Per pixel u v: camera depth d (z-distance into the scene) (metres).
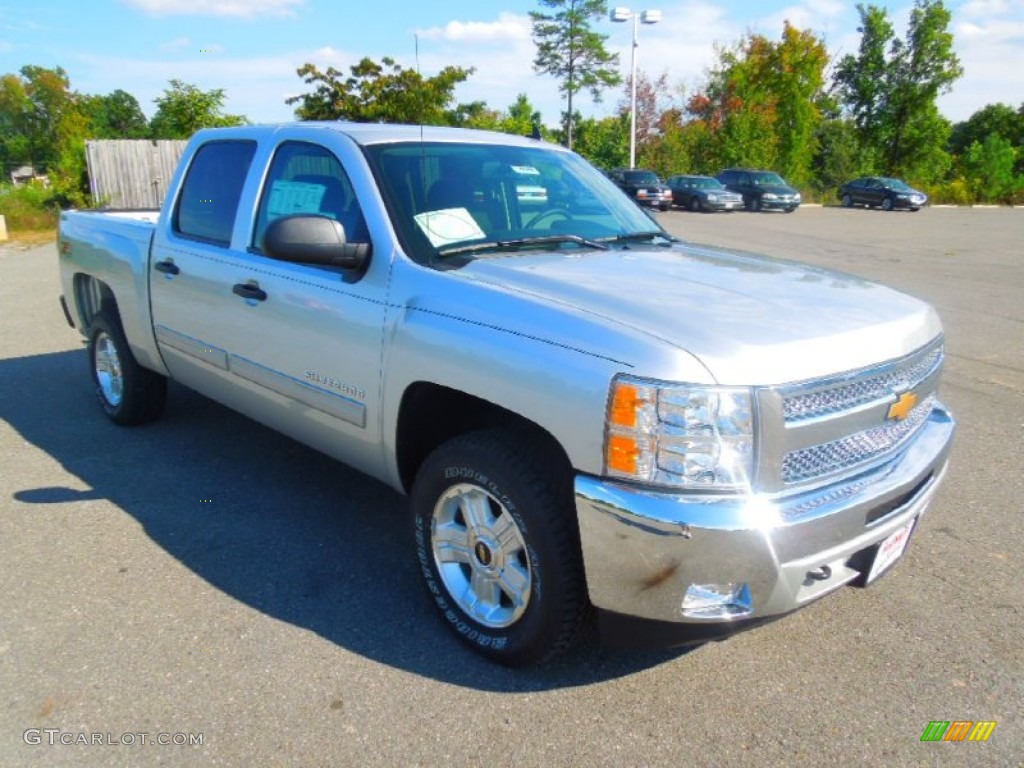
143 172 23.05
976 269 14.23
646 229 4.04
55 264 13.78
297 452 4.99
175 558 3.67
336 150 3.56
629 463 2.37
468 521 2.95
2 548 3.73
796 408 2.43
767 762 2.48
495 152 3.93
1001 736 2.61
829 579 2.64
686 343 2.40
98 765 2.43
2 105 92.19
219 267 4.00
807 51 43.50
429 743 2.54
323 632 3.12
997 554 3.80
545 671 2.91
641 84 47.38
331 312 3.32
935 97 49.56
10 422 5.48
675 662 2.98
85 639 3.04
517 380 2.60
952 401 6.25
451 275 3.00
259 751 2.49
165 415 5.64
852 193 36.56
